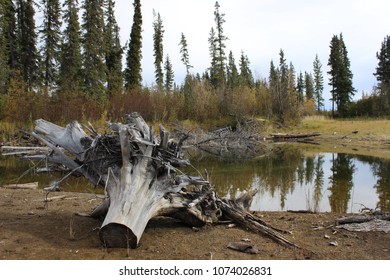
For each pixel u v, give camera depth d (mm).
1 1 34188
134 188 5188
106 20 45844
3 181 12055
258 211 7742
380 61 63594
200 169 15977
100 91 37875
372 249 5051
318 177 13891
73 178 12438
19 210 6957
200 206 6055
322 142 32000
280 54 54750
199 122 36438
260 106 43094
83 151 5969
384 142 29219
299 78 80812
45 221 6172
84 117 24984
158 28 55625
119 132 5535
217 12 53281
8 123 25016
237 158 20828
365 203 9508
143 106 32438
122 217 4805
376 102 54469
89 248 4918
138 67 46062
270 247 5148
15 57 39875
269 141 33906
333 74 60844
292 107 43625
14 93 28422
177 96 38312
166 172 5723
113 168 5812
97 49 38750
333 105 61438
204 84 44250
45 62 40125
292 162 18766
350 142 30781
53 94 30172
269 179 13391
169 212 5664
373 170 15797
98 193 10039
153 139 5770
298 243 5320
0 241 5090
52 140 6555
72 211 6953
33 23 40562
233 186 11859
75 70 37656
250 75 64375
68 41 37812
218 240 5363
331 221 6520
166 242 5246
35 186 10266
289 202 9609
